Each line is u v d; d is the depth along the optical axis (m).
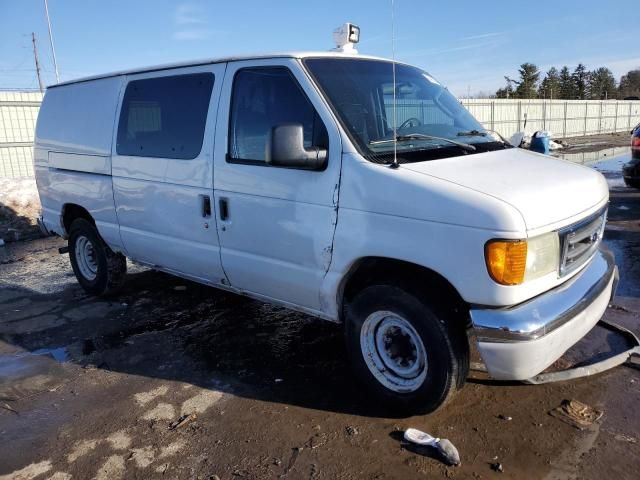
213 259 4.19
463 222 2.83
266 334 4.75
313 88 3.49
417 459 2.98
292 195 3.54
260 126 3.75
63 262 7.79
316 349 4.41
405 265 3.19
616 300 5.04
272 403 3.62
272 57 3.75
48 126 5.96
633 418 3.24
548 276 2.96
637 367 3.79
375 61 4.15
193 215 4.25
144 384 3.98
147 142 4.65
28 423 3.54
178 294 5.94
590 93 85.19
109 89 5.13
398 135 3.54
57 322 5.31
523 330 2.79
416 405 3.28
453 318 3.10
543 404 3.43
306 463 3.00
